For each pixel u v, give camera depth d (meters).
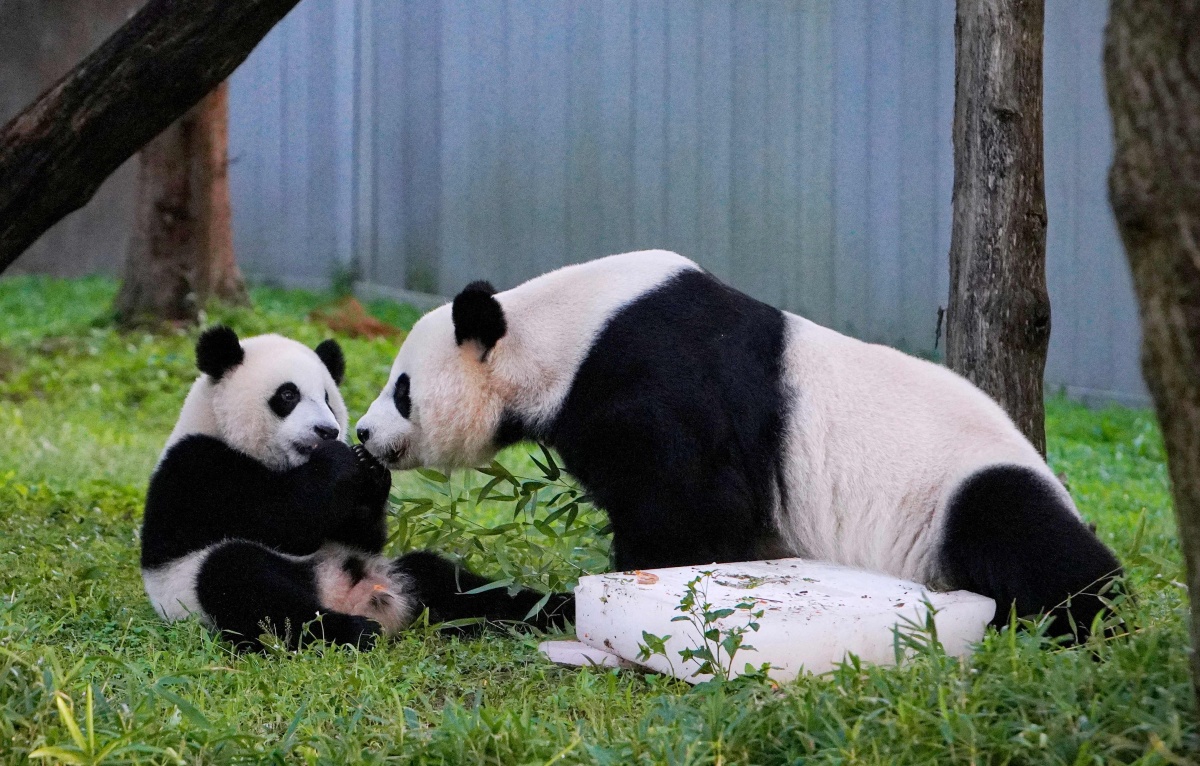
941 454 7.82
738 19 24.33
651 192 25.27
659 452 7.92
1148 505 13.89
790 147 24.23
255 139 29.67
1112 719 5.44
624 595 7.28
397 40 27.38
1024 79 9.10
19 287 29.27
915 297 23.34
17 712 5.70
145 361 20.44
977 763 5.19
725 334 8.18
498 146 26.42
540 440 8.84
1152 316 4.75
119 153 10.42
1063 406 20.86
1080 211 21.83
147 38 9.93
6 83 30.22
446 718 5.82
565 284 8.73
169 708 6.19
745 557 8.16
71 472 14.05
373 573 8.66
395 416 9.06
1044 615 7.15
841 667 6.21
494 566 9.59
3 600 7.66
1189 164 4.56
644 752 5.55
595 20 25.31
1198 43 4.51
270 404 8.92
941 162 22.91
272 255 29.75
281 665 7.15
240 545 8.20
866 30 23.41
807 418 8.09
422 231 27.45
